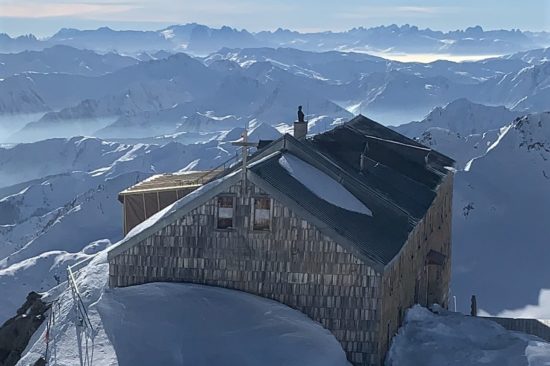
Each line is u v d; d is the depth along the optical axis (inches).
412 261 1807.3
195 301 1497.3
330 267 1509.6
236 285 1546.5
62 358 1376.7
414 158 2159.2
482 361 1541.6
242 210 1530.5
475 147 7386.8
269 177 1550.2
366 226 1582.2
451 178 2368.4
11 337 1688.0
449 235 2401.6
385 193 1811.0
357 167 1893.5
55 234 7583.7
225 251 1544.0
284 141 1766.7
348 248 1496.1
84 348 1403.8
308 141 1939.0
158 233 1561.3
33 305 1779.0
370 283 1499.8
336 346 1466.5
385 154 2122.3
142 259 1571.1
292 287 1524.4
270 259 1529.3
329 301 1514.5
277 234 1521.9
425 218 1956.2
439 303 2137.1
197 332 1432.1
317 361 1395.2
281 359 1385.3
